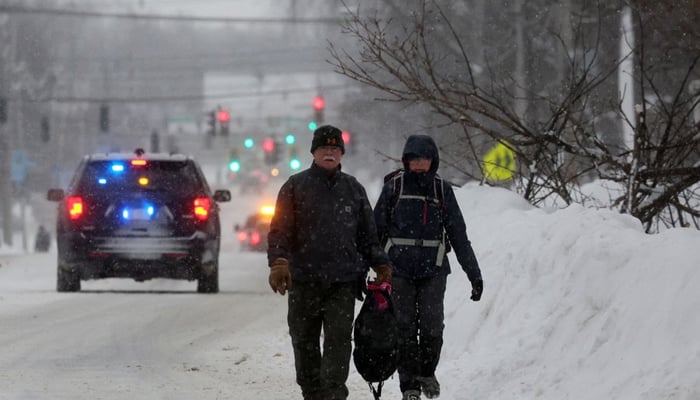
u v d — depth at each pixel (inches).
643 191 1534.2
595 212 1094.4
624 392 824.9
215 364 1237.7
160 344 1381.6
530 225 1239.5
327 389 908.0
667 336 845.8
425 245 984.9
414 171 988.6
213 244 2041.1
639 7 2022.6
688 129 1604.3
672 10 2020.2
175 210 2003.0
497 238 1284.4
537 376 937.5
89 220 1991.9
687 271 881.5
